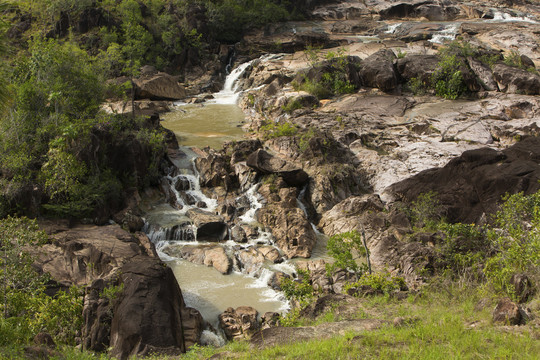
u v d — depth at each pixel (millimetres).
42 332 15695
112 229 24656
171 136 36031
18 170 25906
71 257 22172
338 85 44906
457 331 11680
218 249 25453
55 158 25703
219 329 19641
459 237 20531
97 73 37312
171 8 62000
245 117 45500
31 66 31266
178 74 57844
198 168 32312
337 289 21375
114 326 16938
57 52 32656
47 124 27812
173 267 24469
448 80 42469
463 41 54000
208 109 48625
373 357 10750
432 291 17141
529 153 27156
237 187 31375
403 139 34781
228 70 60000
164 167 32625
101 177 27938
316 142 32469
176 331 17328
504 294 14742
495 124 35125
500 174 25031
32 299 16719
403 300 16781
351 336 11852
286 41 61219
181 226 27016
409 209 26844
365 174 31828
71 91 31328
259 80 51812
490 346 10812
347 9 73938
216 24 62281
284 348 11883
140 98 49625
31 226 18688
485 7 70750
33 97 29141
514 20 66438
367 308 15766
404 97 42344
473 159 27172
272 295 22172
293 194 29547
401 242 23750
